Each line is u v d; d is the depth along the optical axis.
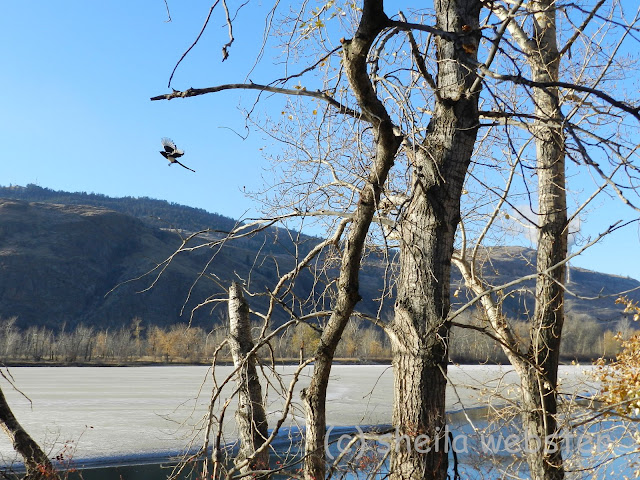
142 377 63.88
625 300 8.06
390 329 4.78
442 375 4.57
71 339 98.69
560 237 7.07
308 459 5.24
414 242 4.71
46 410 33.31
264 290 5.69
